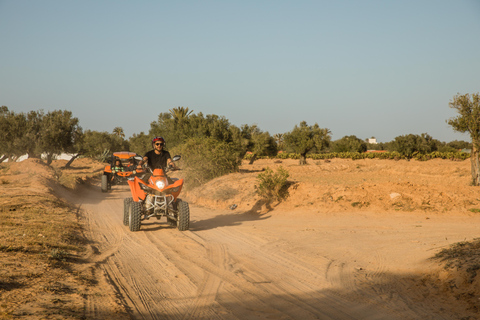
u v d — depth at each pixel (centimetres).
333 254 708
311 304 443
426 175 2845
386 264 630
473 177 1784
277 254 709
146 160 916
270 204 1372
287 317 399
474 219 1129
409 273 571
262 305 436
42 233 759
